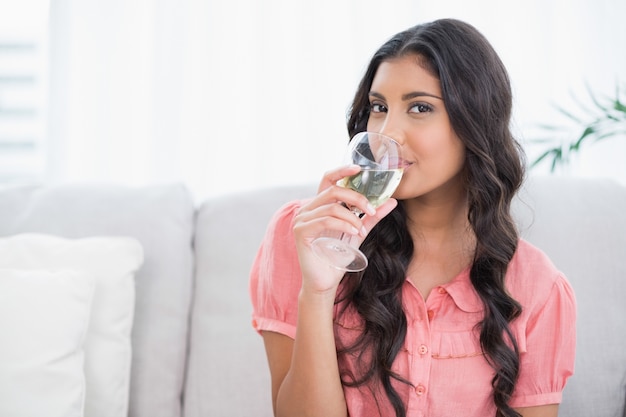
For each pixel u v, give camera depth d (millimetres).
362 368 1440
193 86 2596
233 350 1810
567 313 1481
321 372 1378
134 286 1783
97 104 2559
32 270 1679
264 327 1501
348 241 1229
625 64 2613
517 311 1450
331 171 1199
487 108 1375
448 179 1400
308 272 1309
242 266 1879
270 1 2578
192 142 2598
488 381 1435
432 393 1421
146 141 2592
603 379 1738
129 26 2572
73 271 1675
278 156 2607
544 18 2611
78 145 2566
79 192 1955
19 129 2711
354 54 2578
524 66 2619
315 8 2586
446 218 1514
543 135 2637
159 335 1806
